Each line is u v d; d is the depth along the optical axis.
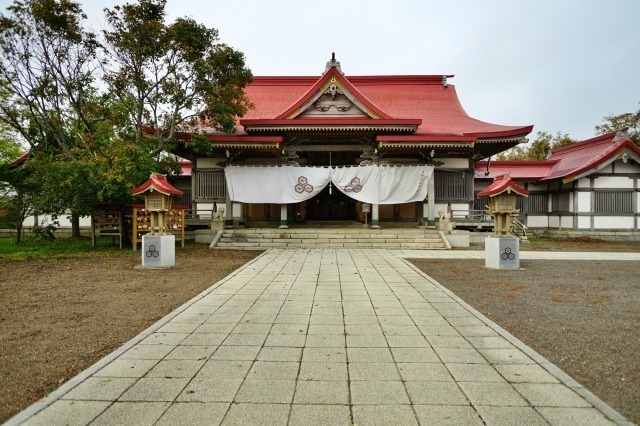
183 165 25.78
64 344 5.20
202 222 19.91
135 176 14.62
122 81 16.12
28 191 17.06
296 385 3.96
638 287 8.98
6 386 3.99
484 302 7.58
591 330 5.83
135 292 8.33
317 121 19.16
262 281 9.56
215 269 11.43
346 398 3.69
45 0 14.22
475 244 18.53
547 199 24.50
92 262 12.63
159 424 3.24
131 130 17.22
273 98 25.42
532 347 5.14
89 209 15.23
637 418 3.38
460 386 3.95
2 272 10.77
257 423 3.25
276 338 5.40
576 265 12.38
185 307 7.02
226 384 3.98
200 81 16.38
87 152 15.37
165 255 11.69
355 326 5.97
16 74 15.03
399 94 26.00
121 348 4.96
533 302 7.57
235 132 20.27
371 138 20.17
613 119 33.84
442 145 18.95
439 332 5.68
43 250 15.56
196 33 15.97
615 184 21.84
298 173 19.17
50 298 7.77
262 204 22.25
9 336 5.50
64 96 16.12
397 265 12.17
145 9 15.36
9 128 24.94
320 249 16.52
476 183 24.58
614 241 21.11
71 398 3.68
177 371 4.29
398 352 4.88
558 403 3.60
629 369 4.43
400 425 3.23
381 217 22.19
